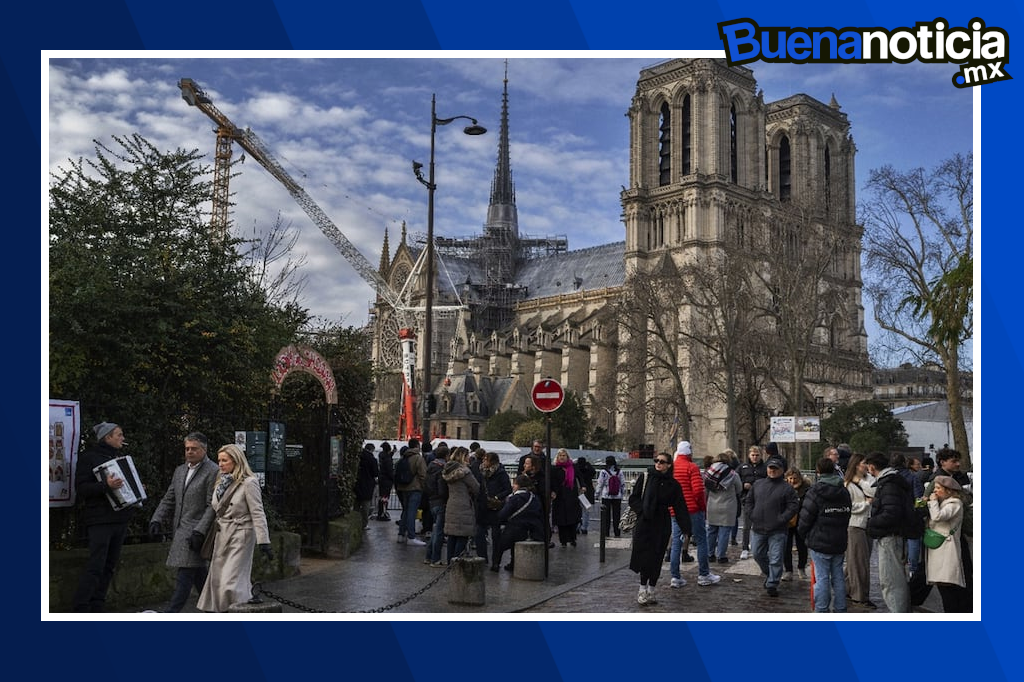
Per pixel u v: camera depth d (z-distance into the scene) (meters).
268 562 18.23
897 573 14.66
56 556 13.81
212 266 20.45
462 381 149.88
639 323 88.25
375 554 23.25
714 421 116.19
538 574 20.09
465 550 20.81
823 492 15.57
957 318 27.80
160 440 17.59
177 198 21.72
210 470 13.05
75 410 14.57
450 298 175.62
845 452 23.56
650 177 137.00
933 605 18.23
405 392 80.19
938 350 45.53
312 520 22.94
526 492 20.80
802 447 92.38
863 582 17.67
